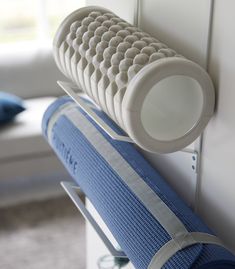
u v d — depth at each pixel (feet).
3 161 10.21
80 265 8.67
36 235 9.52
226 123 2.97
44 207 10.46
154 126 2.96
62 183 4.38
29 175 10.54
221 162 3.10
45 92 12.04
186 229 2.96
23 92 11.84
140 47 3.09
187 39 3.26
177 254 2.83
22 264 8.70
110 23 3.48
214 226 3.29
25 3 12.96
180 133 2.99
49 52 12.00
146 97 2.90
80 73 3.40
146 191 3.27
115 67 2.98
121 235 3.26
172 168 3.77
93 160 3.70
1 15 12.86
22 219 10.05
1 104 10.34
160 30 3.60
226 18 2.85
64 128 4.17
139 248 3.05
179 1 3.31
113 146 3.71
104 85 3.05
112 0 4.36
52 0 13.07
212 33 3.00
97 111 4.20
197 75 2.82
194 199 3.48
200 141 3.29
